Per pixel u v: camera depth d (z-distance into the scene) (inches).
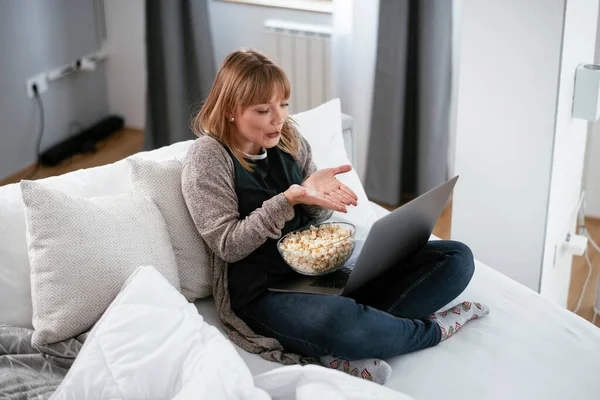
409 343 74.9
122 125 178.2
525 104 97.7
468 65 99.7
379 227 72.3
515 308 83.7
